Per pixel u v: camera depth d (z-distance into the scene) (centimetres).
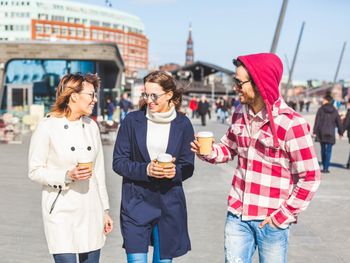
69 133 346
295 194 302
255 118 308
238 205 323
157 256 365
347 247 567
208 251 548
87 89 346
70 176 326
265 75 296
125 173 352
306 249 558
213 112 6022
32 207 756
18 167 1194
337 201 838
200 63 7488
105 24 17988
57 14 16188
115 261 512
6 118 1880
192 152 364
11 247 555
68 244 337
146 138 357
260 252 319
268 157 308
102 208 359
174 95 359
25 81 3028
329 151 1188
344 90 7406
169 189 357
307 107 6369
